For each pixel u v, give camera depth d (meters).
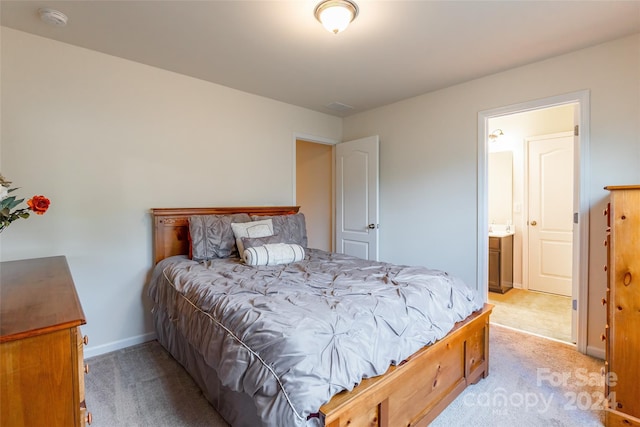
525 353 2.42
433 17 1.95
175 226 2.70
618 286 1.61
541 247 4.07
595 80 2.31
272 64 2.63
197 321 1.64
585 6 1.83
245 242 2.57
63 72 2.28
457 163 3.13
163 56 2.49
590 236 2.36
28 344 0.82
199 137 2.96
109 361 2.31
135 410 1.74
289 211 3.51
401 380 1.35
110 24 2.03
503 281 4.03
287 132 3.67
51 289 1.24
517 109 2.71
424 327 1.53
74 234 2.34
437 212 3.29
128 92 2.56
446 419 1.67
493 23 2.01
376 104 3.71
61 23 2.00
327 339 1.19
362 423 1.19
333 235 4.50
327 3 1.79
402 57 2.50
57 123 2.26
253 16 1.94
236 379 1.20
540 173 4.04
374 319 1.37
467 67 2.69
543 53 2.44
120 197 2.54
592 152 2.33
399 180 3.62
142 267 2.65
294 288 1.70
